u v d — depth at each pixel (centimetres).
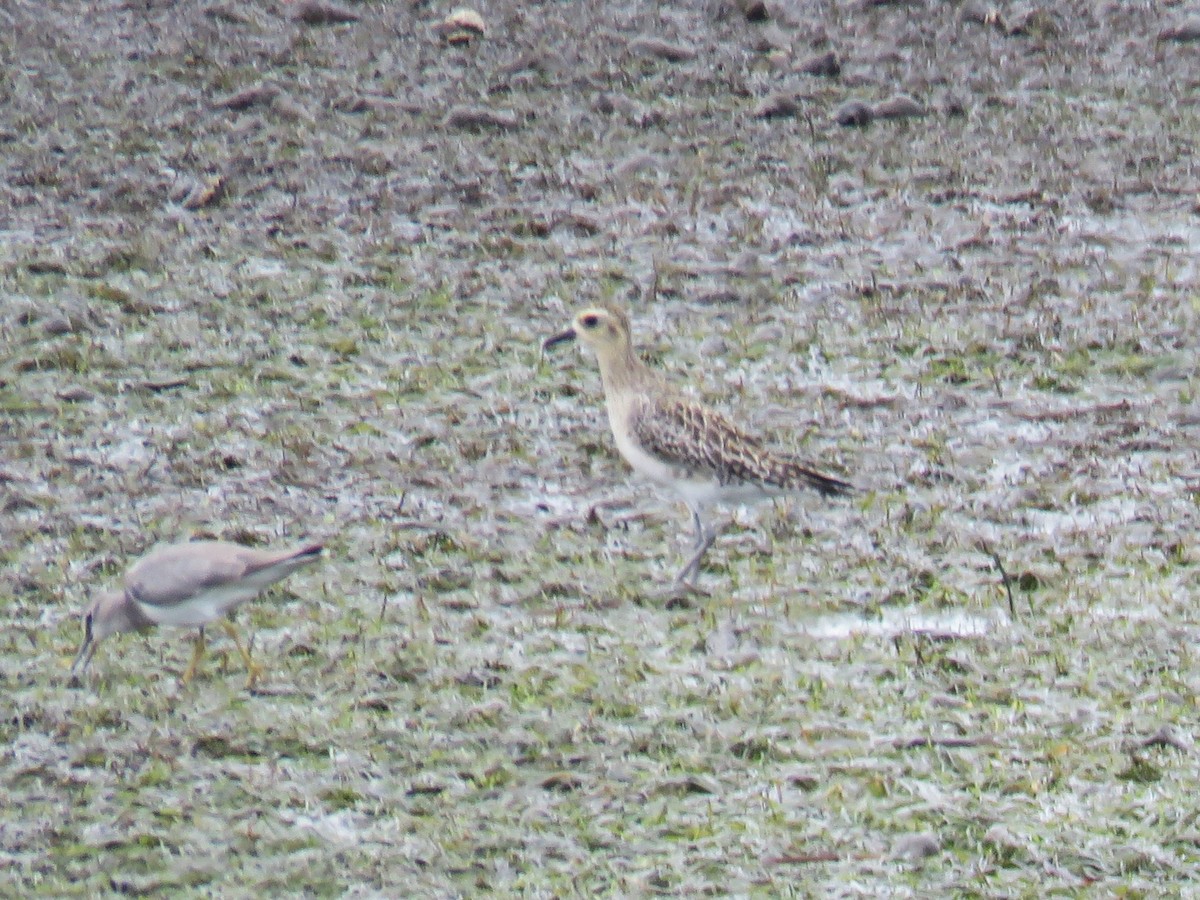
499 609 1379
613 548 1462
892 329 1841
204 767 1195
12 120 2330
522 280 1953
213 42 2581
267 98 2381
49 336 1830
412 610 1371
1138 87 2458
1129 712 1250
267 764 1198
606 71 2492
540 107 2392
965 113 2378
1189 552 1448
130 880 1088
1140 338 1819
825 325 1852
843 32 2608
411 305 1903
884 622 1363
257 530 1476
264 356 1794
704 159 2238
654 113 2355
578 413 1697
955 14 2653
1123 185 2169
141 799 1160
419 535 1472
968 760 1201
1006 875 1097
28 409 1684
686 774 1184
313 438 1634
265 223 2084
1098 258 1997
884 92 2438
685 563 1440
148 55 2536
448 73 2494
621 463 1599
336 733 1226
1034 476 1562
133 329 1850
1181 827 1137
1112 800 1164
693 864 1104
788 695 1271
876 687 1279
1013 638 1334
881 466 1579
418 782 1179
